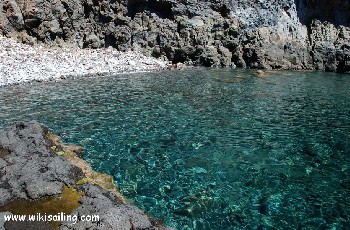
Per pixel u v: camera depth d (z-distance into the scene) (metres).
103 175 12.87
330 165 14.45
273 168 14.05
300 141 16.94
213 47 38.88
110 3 38.81
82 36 38.47
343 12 42.75
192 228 10.16
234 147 16.00
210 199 11.70
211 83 29.06
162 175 13.26
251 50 38.44
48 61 31.69
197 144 16.23
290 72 36.81
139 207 11.08
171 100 23.42
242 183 12.80
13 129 15.26
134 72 32.69
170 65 36.72
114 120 19.17
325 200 11.80
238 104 23.02
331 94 26.92
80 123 18.50
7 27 35.50
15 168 11.84
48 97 23.05
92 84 27.12
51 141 15.13
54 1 36.81
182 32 39.06
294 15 42.16
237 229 10.17
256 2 40.28
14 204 10.24
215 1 39.91
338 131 18.44
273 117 20.58
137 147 15.74
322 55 39.66
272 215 10.90
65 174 11.91
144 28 39.44
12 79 26.28
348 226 10.41
